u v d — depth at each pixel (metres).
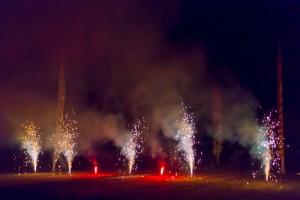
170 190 19.48
